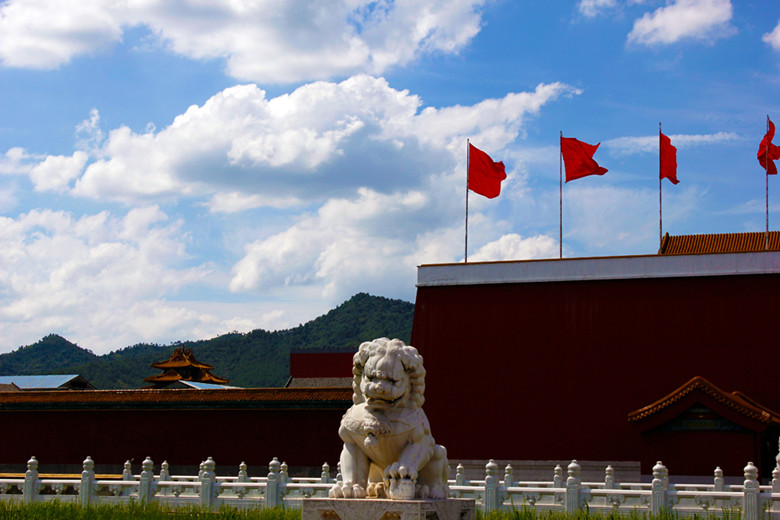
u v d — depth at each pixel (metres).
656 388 35.56
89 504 18.38
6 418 43.19
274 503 19.16
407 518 10.92
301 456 39.50
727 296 35.66
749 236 45.62
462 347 38.50
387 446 11.75
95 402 41.81
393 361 11.68
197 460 40.62
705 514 16.50
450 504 11.82
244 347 185.88
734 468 30.77
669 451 31.66
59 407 42.19
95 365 165.88
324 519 11.44
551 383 36.94
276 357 178.50
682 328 35.88
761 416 30.34
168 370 71.50
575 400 36.44
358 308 199.75
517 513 16.47
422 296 39.75
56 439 42.38
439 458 12.34
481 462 36.91
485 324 38.47
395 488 11.36
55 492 20.64
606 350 36.59
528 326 37.88
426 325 39.28
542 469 36.12
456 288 39.34
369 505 11.16
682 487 23.95
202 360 177.75
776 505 15.37
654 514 17.03
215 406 40.56
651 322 36.31
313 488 19.28
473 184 40.00
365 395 11.71
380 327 186.62
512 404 37.19
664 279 36.56
